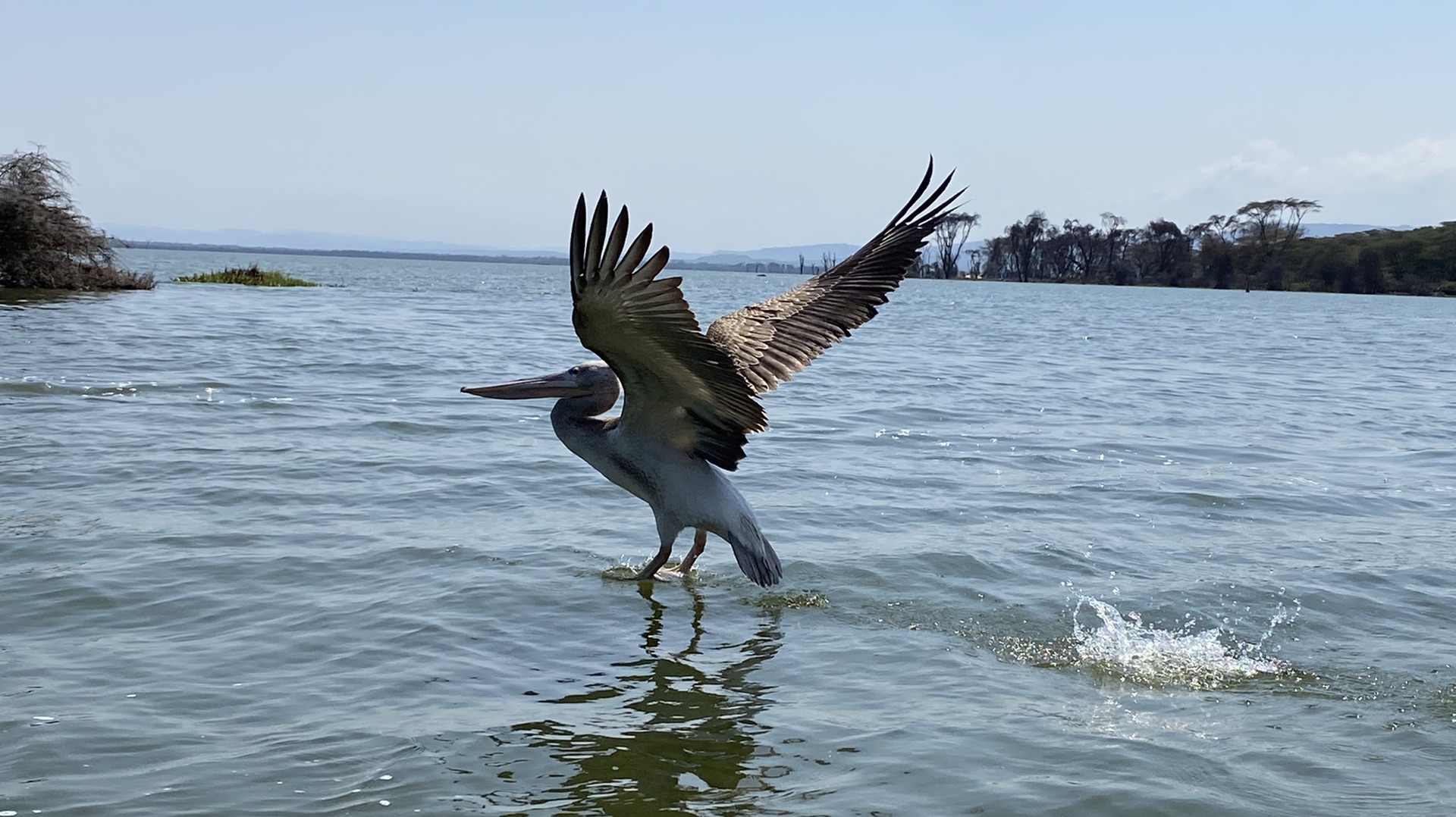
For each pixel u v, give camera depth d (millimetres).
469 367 18781
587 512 9023
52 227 37312
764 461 11328
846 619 6645
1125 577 7559
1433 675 5883
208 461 10289
